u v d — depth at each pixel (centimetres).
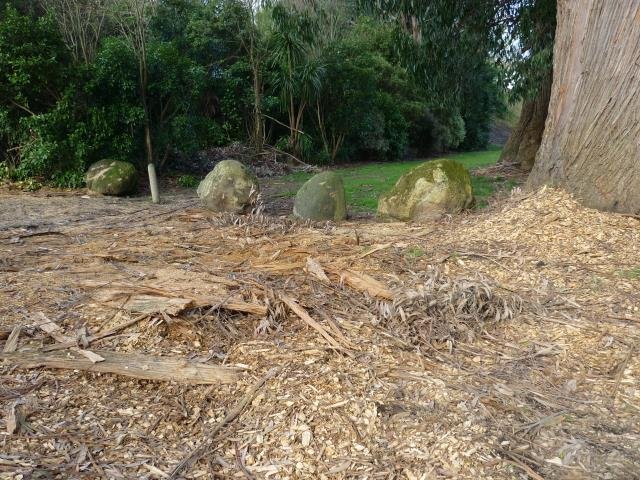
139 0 1241
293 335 366
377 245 563
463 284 418
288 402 293
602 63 601
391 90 2438
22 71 1058
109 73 1137
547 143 687
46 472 240
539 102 1284
